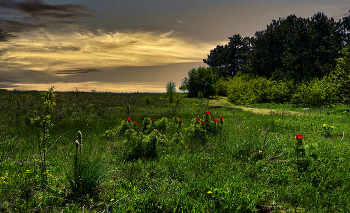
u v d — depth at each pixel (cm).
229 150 553
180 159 484
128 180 385
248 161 475
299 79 3186
